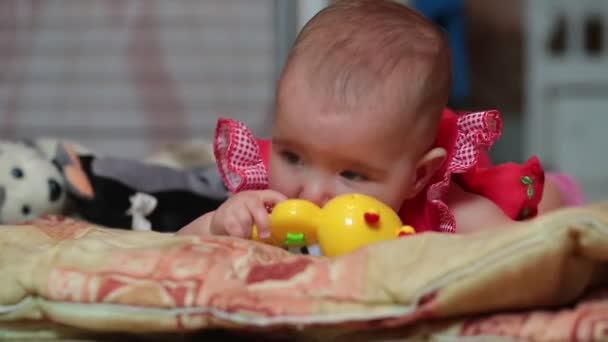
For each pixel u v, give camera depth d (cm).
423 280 78
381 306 79
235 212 108
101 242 95
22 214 153
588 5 375
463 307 77
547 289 77
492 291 76
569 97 377
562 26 381
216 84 284
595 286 86
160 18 282
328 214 105
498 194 130
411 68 118
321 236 105
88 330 88
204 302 81
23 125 281
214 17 282
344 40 119
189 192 164
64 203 159
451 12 313
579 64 376
